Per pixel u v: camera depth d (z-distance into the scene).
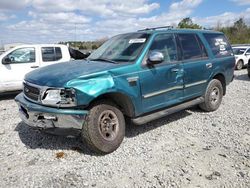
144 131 5.15
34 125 4.00
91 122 3.92
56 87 3.76
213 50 6.34
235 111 6.56
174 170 3.67
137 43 4.87
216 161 3.92
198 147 4.42
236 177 3.48
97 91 3.86
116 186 3.31
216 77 6.64
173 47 5.26
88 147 4.20
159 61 4.58
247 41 45.53
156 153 4.20
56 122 3.81
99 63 4.55
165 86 4.94
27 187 3.30
